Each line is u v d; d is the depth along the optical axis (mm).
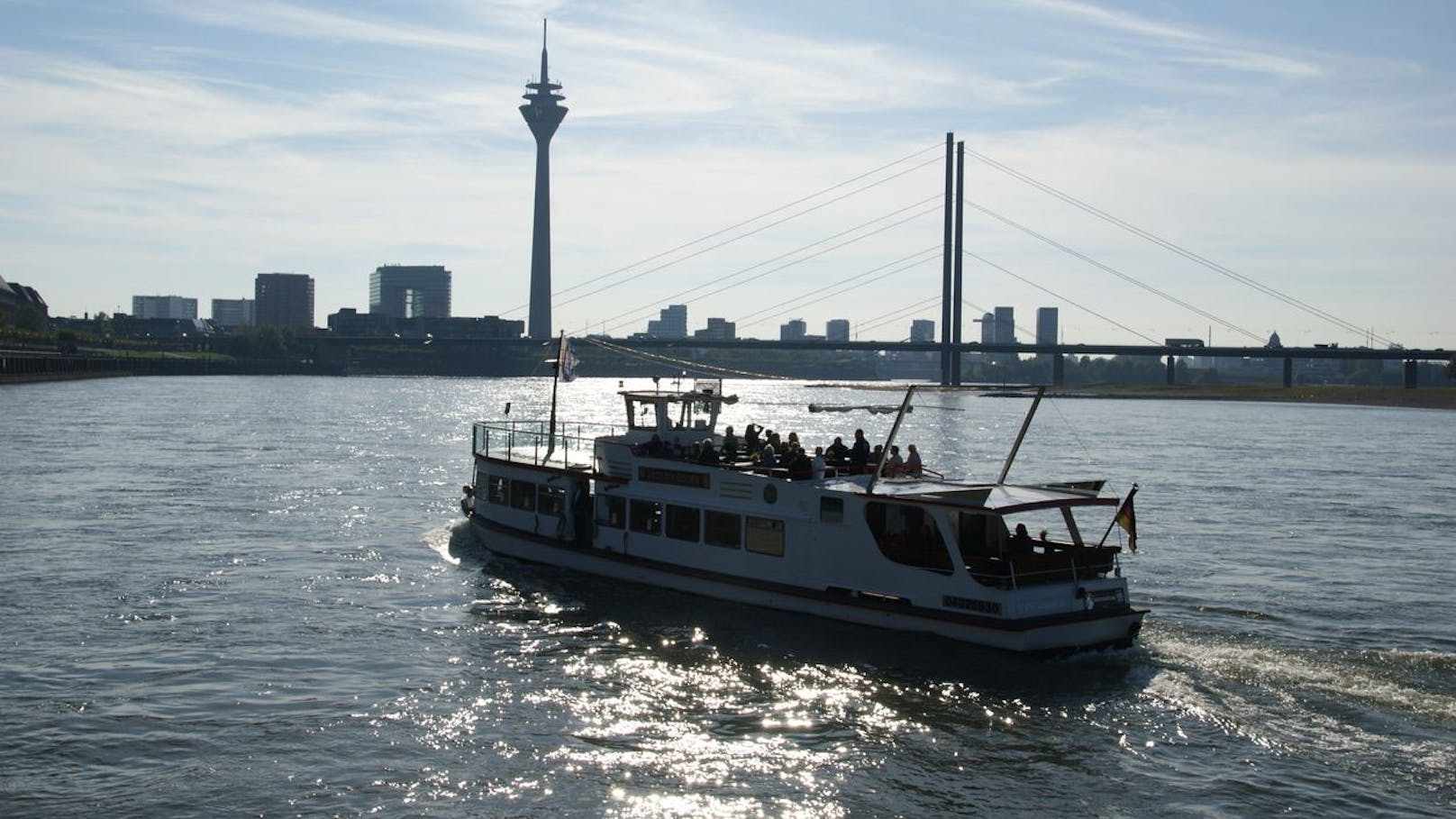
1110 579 34000
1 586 41188
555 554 44312
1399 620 38500
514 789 24719
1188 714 28953
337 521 56438
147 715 28500
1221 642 35156
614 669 32281
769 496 37594
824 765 26062
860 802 24328
